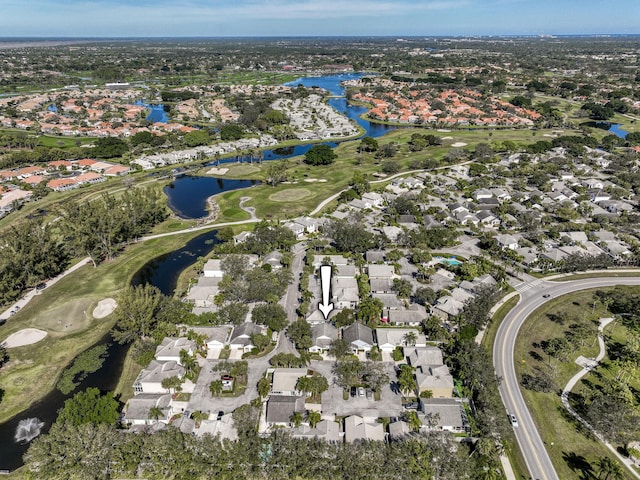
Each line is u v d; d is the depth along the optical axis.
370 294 125.06
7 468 78.00
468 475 71.69
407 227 165.88
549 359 101.69
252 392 92.12
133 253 156.00
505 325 113.94
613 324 113.50
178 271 143.88
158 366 94.88
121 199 193.25
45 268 137.62
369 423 82.81
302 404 86.62
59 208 192.50
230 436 80.94
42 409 91.00
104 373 100.62
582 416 86.19
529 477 73.88
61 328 116.25
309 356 101.19
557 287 131.38
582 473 74.81
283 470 73.56
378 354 102.50
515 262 144.12
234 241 158.75
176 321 110.94
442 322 114.31
